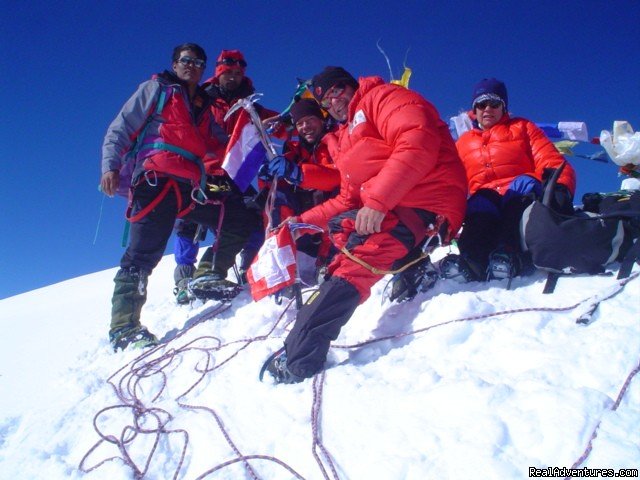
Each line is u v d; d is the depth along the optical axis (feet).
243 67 15.80
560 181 10.50
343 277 8.27
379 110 8.70
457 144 12.44
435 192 8.78
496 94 11.84
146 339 11.43
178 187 12.18
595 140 14.71
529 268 9.51
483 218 9.93
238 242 13.29
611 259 8.63
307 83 13.19
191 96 13.00
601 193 10.36
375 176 8.91
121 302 11.82
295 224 9.93
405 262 9.68
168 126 12.01
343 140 9.51
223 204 13.17
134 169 12.27
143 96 12.08
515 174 11.49
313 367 8.01
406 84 11.85
